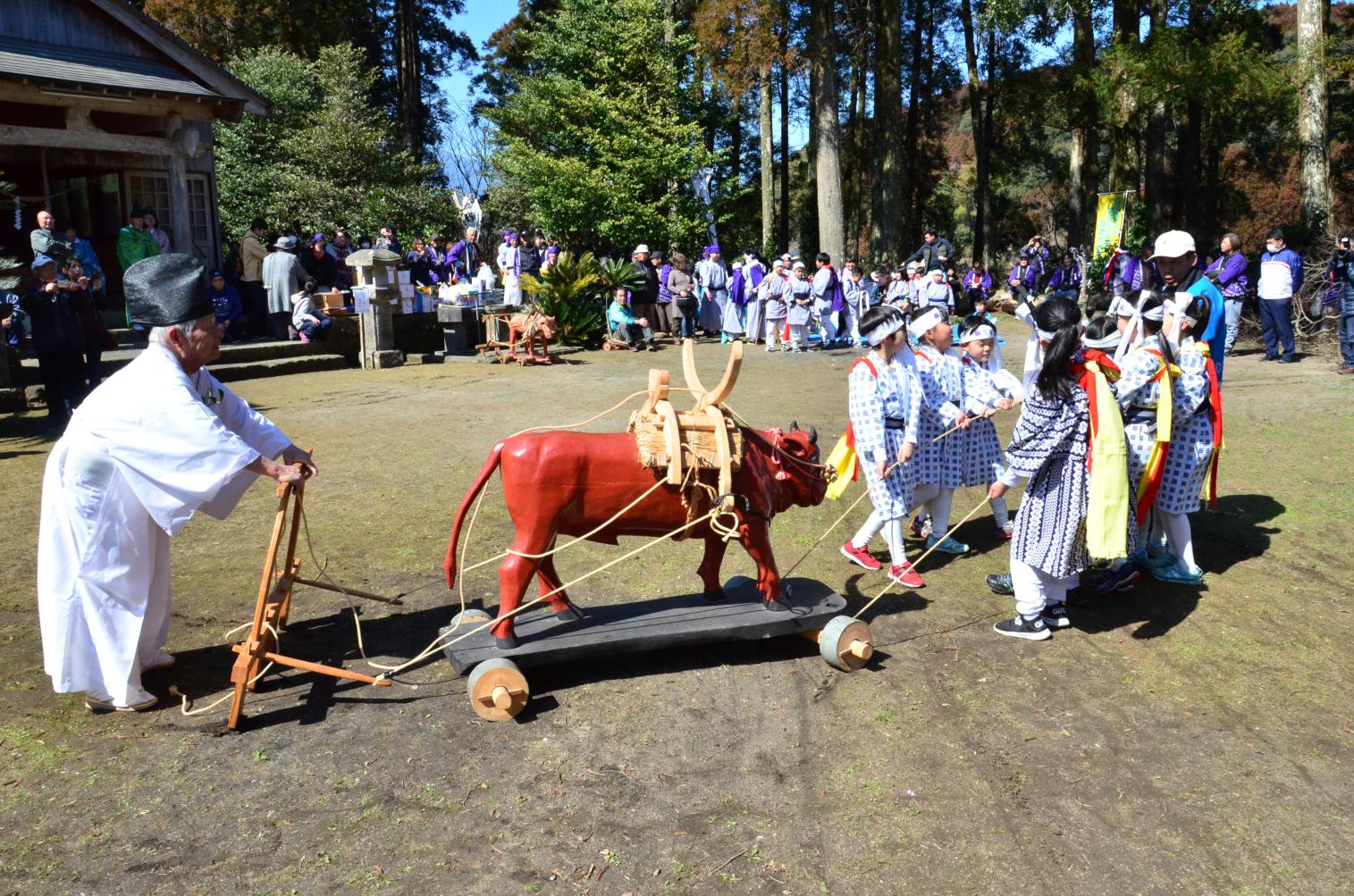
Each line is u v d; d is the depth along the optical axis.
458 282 22.39
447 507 7.34
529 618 4.80
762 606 4.88
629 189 27.11
